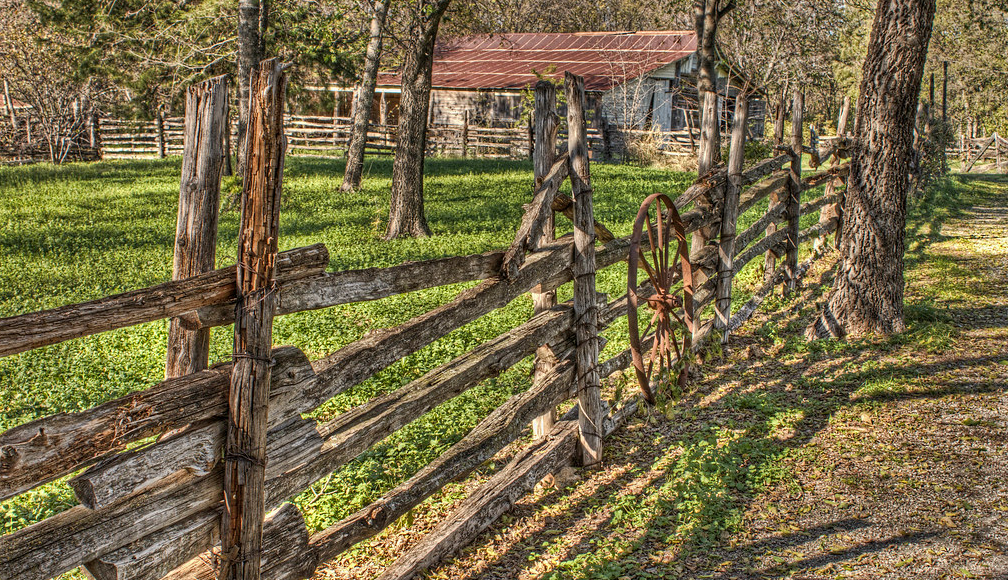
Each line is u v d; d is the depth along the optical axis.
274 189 2.85
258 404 2.96
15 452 2.28
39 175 23.50
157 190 20.14
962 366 7.50
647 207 5.74
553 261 5.27
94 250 12.55
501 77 33.91
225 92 3.07
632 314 5.61
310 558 3.56
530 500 5.33
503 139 32.69
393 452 5.64
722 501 5.05
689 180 23.77
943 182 25.42
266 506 3.23
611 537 4.75
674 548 4.60
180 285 2.74
